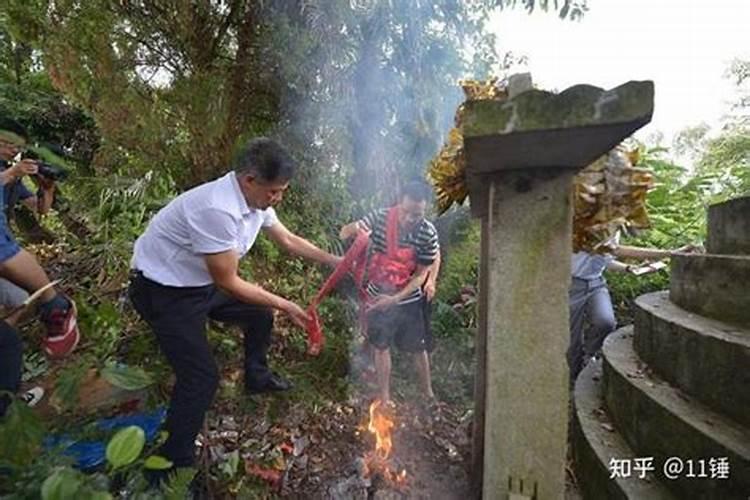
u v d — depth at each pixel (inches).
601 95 38.8
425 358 128.4
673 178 211.8
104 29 131.5
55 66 137.3
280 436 102.2
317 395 117.5
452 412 128.0
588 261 128.1
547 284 50.3
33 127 193.5
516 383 51.6
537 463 51.6
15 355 69.7
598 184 61.4
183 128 145.2
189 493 74.6
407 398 130.2
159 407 80.9
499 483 52.8
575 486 85.0
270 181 72.9
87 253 125.6
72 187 153.8
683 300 92.4
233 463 85.0
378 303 117.7
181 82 136.9
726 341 67.1
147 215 137.3
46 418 68.8
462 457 107.3
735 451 57.4
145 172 146.0
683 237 184.9
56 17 132.3
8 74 209.0
